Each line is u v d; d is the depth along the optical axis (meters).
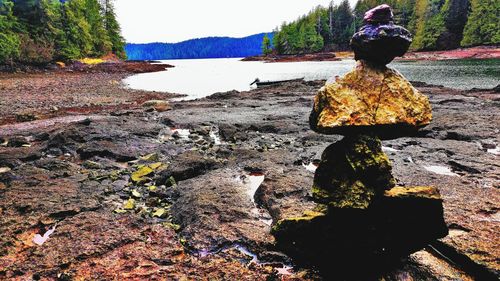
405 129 3.30
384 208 3.40
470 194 5.55
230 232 4.61
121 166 7.99
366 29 3.27
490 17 72.00
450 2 81.44
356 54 3.51
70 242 4.34
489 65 44.22
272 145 9.65
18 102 20.36
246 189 6.24
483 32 73.19
